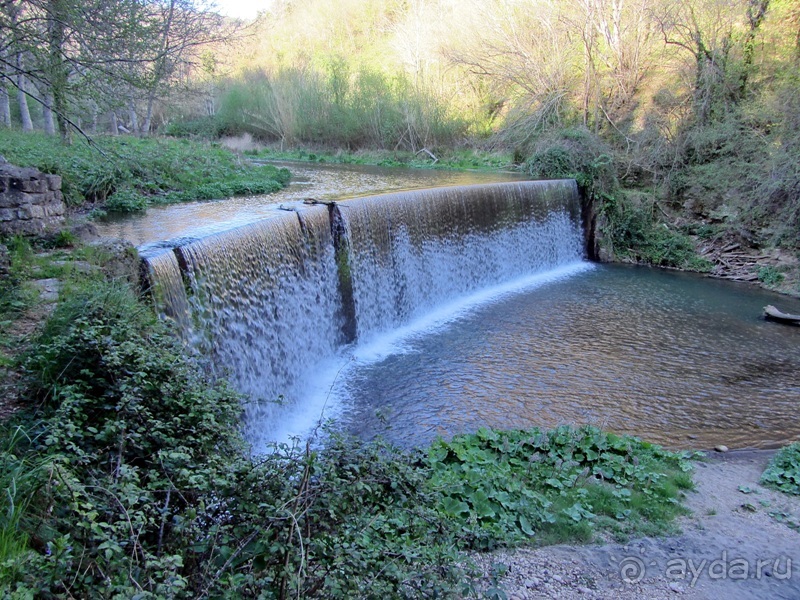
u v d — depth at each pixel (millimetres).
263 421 8328
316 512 3326
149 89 10141
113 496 2980
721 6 19312
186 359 5168
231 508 3342
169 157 15977
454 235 14039
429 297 13438
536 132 23938
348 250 10898
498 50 27109
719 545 5117
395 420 8344
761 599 4418
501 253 15711
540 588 4379
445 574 3488
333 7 45250
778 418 8438
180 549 2994
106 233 9523
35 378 4512
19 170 7598
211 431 4141
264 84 33344
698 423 8273
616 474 6312
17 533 2943
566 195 17922
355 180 18656
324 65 34156
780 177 15445
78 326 4871
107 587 2506
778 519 5613
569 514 5367
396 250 12305
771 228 16062
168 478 3410
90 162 13133
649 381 9625
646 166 19188
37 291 6230
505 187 15562
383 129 29406
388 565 3125
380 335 11891
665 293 14812
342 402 8992
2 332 5473
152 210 11961
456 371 10016
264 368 8789
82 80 9250
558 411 8562
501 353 10820
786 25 18766
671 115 19703
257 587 2955
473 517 5066
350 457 3904
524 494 5562
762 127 17250
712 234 17594
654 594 4426
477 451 6457
